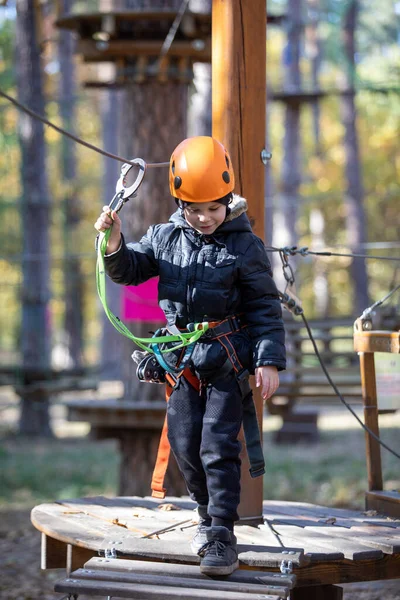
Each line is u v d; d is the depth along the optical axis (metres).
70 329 48.62
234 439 6.73
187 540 7.41
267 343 6.61
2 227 49.44
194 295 6.71
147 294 15.28
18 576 12.96
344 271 65.25
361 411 30.48
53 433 33.31
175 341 6.89
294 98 29.06
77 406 15.76
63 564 8.45
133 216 15.67
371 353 8.82
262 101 8.49
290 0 42.28
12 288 57.56
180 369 6.73
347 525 8.16
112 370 31.41
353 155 45.06
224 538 6.64
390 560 7.39
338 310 67.56
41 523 8.16
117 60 15.67
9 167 50.03
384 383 17.56
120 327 6.79
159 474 7.20
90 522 8.21
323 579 7.14
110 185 47.50
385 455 24.45
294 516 8.62
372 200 59.47
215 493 6.67
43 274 33.09
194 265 6.76
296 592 8.35
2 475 23.33
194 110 28.64
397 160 59.62
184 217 6.94
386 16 52.66
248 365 6.77
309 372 18.98
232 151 8.36
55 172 51.44
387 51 53.47
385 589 11.91
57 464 25.52
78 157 59.62
